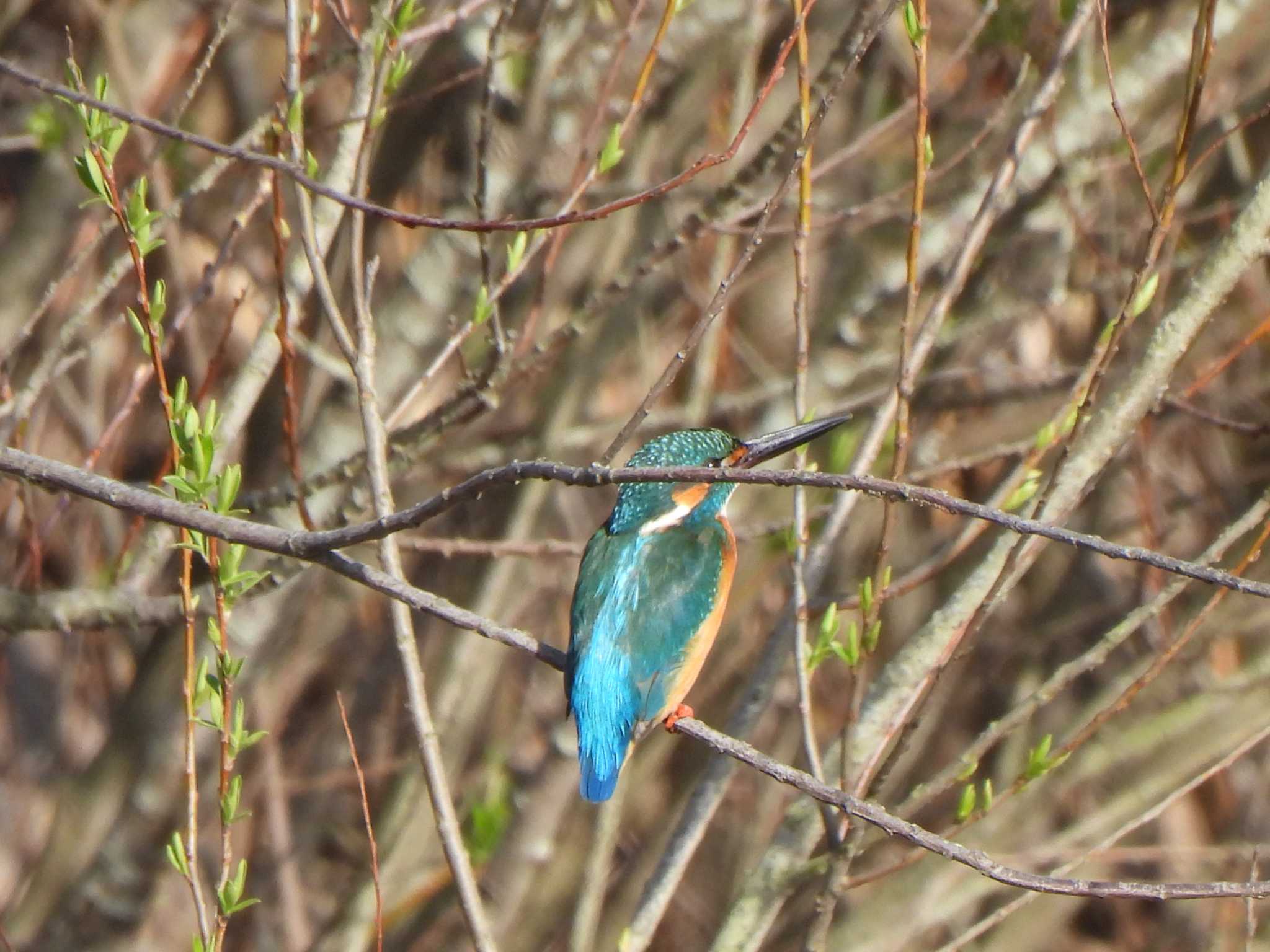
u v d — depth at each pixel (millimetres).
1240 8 12094
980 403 13383
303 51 8531
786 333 15078
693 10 12078
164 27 14031
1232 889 6035
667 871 9195
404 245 13203
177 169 13156
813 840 9516
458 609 6957
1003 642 14586
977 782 14117
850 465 8977
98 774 12531
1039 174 12281
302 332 12234
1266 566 13281
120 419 9117
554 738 13047
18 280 13234
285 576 10258
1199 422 14250
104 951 12375
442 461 13172
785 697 14984
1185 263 12703
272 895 14164
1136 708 13266
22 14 15477
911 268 7656
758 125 13172
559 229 9641
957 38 14227
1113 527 14664
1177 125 12680
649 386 13406
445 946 13172
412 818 13023
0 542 13844
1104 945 16391
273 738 13531
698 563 8820
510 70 11547
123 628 10023
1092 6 8477
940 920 12617
